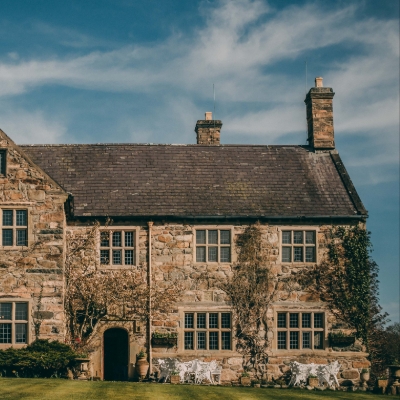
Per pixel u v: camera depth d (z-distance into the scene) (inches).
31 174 1068.5
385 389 1061.8
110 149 1280.8
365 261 1168.8
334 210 1183.6
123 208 1155.3
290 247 1167.6
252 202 1187.9
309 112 1333.7
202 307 1137.4
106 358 1149.7
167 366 1091.9
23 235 1061.8
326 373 1101.1
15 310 1043.9
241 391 935.7
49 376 1013.2
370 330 1178.0
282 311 1151.0
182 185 1211.2
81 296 1110.4
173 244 1147.9
